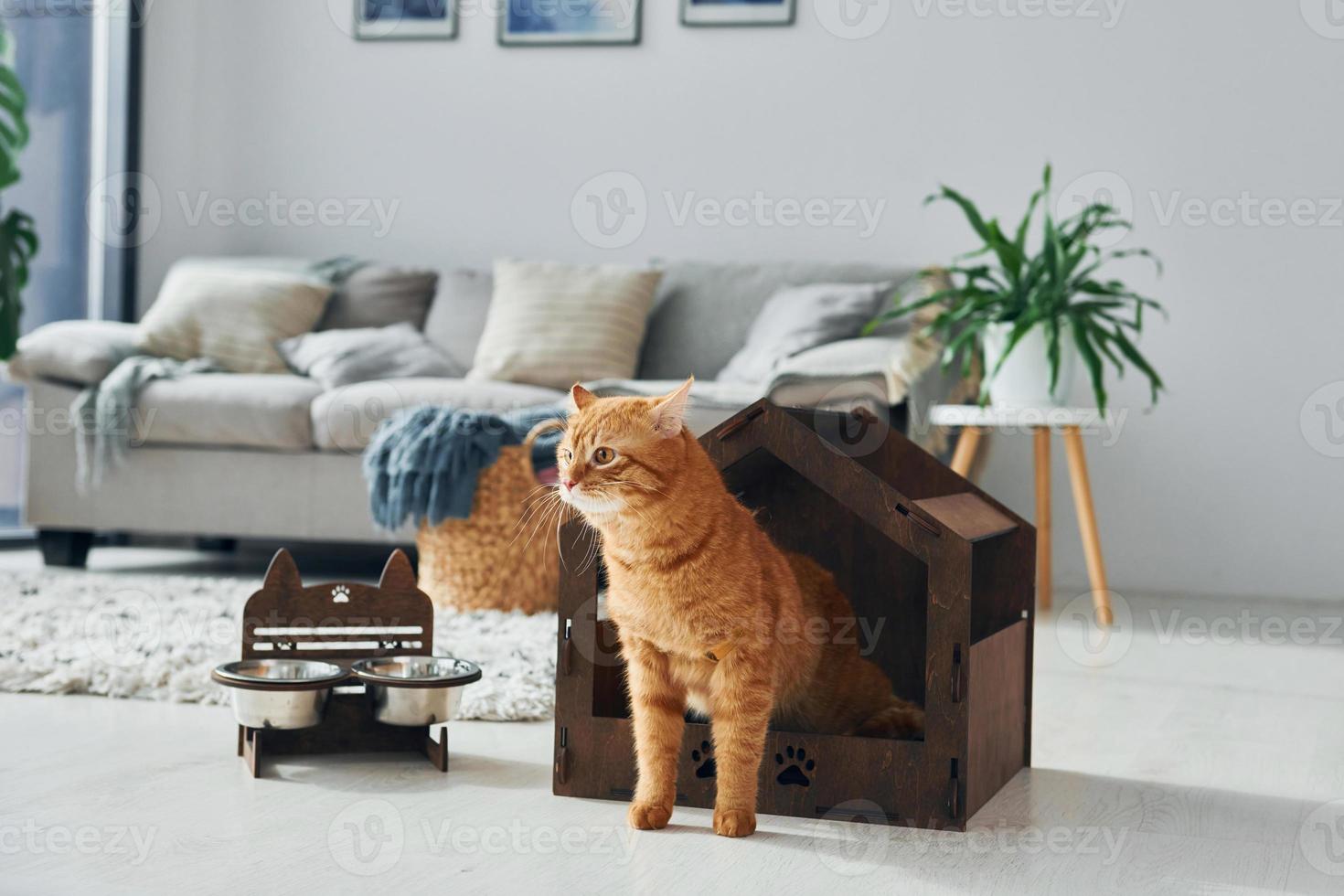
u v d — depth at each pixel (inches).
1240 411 150.3
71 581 123.8
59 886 47.1
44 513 137.9
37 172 166.9
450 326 155.6
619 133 165.9
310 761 66.9
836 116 159.6
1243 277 149.9
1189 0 150.2
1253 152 149.3
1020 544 70.7
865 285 142.2
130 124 175.0
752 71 161.8
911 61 157.3
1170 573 152.0
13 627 97.0
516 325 146.3
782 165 161.3
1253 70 149.0
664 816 56.3
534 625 104.7
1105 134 152.6
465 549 112.3
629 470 53.4
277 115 175.2
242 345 146.3
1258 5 148.6
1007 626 67.6
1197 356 151.1
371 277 159.6
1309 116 147.9
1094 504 154.0
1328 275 147.9
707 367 147.3
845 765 58.3
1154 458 152.3
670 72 164.2
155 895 46.4
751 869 50.9
